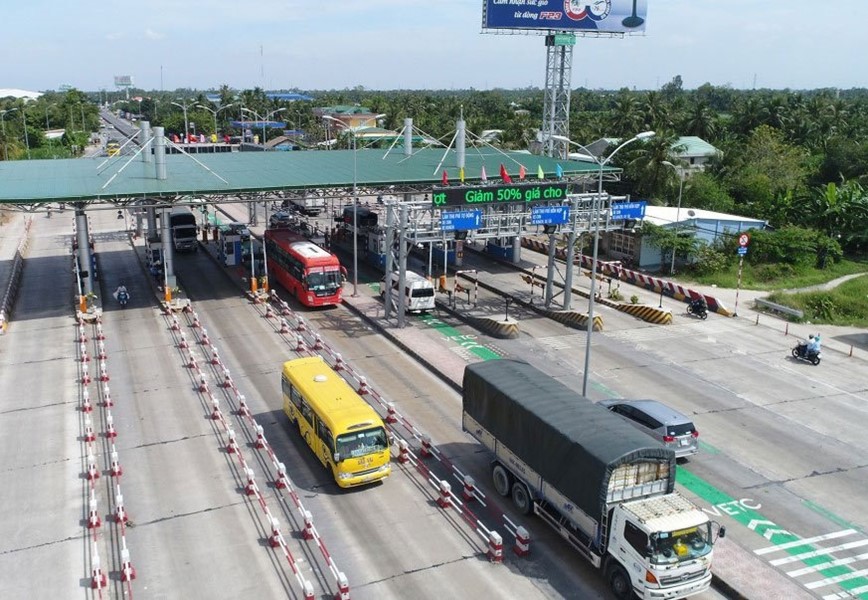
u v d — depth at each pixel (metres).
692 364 38.09
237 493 24.34
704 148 97.44
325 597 19.12
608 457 18.88
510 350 39.69
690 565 17.97
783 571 20.80
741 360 38.97
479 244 68.25
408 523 22.75
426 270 59.47
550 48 70.88
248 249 58.25
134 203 45.25
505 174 44.06
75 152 138.38
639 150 72.81
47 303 48.06
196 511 23.20
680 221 60.84
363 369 36.75
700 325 45.47
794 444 28.95
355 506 23.67
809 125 113.19
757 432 29.98
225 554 20.97
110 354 38.16
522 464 22.58
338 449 23.86
